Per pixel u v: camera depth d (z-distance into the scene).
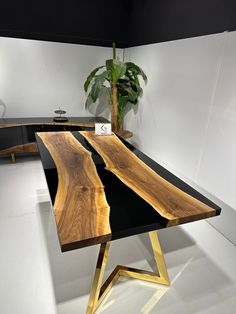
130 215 0.98
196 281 1.51
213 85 1.89
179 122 2.40
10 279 1.46
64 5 3.11
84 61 3.39
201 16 2.00
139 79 3.24
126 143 2.02
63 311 1.28
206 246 1.83
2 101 3.17
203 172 2.11
